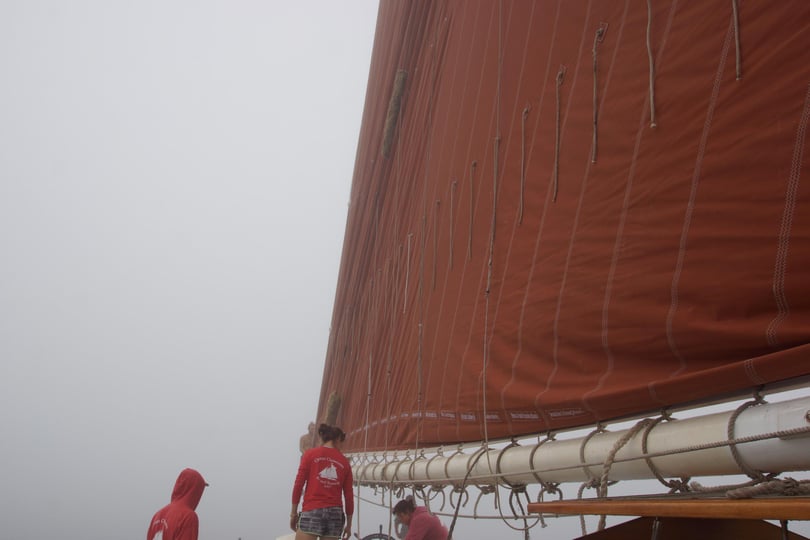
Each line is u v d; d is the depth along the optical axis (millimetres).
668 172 2406
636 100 2619
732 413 1986
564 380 2977
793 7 1927
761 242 1994
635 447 2426
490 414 3828
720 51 2189
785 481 1627
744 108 2084
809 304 1870
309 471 5965
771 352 1964
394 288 6711
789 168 1917
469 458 4250
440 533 8922
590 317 2814
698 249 2240
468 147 4605
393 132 6895
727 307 2107
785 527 1665
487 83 4324
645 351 2473
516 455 3547
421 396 5285
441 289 4984
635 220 2580
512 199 3756
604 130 2838
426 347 5234
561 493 3480
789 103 1930
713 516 1569
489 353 3840
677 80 2389
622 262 2639
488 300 3934
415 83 6352
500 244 3875
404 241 6383
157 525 5707
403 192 6551
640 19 2633
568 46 3215
